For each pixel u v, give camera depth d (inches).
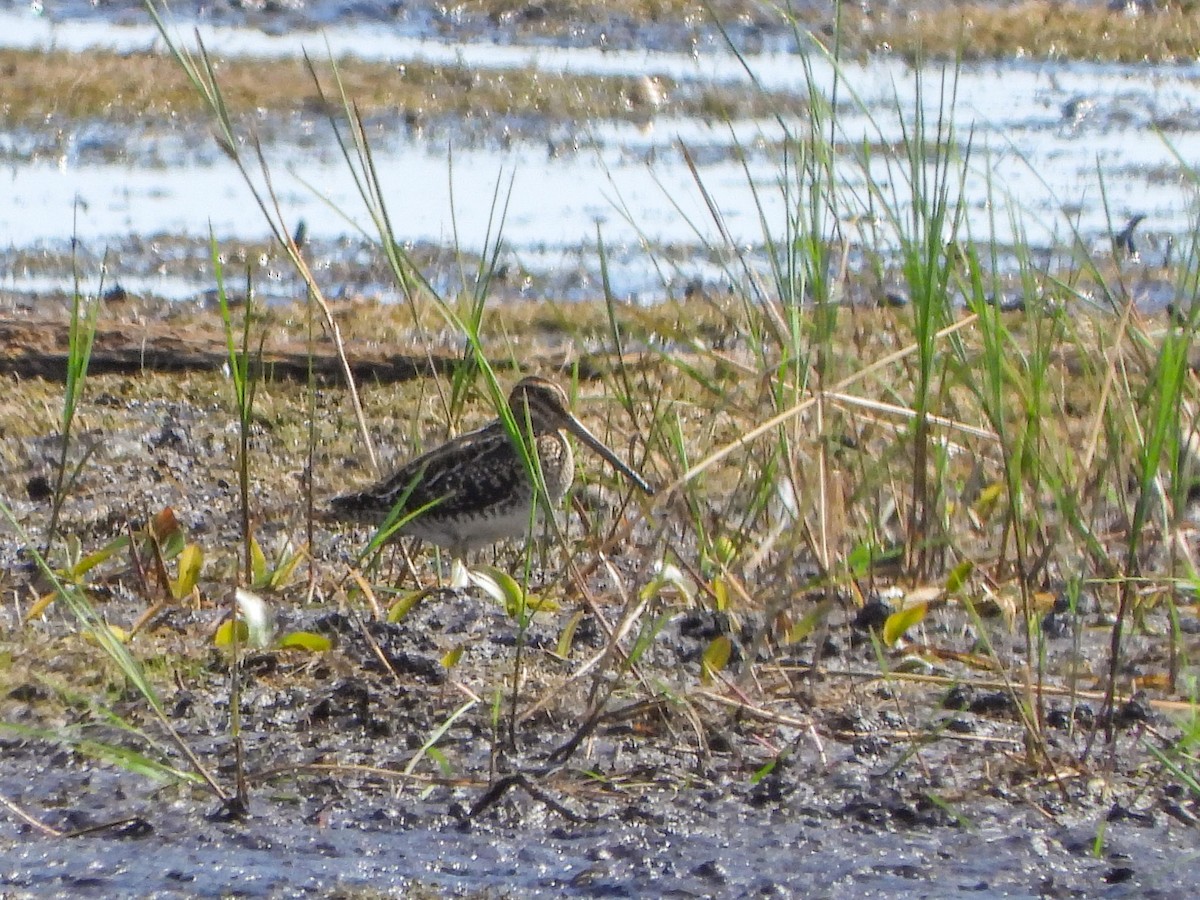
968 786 331.6
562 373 617.6
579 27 1155.9
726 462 537.6
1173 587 394.3
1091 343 497.4
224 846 305.4
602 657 349.4
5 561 455.8
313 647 377.4
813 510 426.3
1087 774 334.6
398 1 1175.6
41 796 320.8
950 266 408.2
